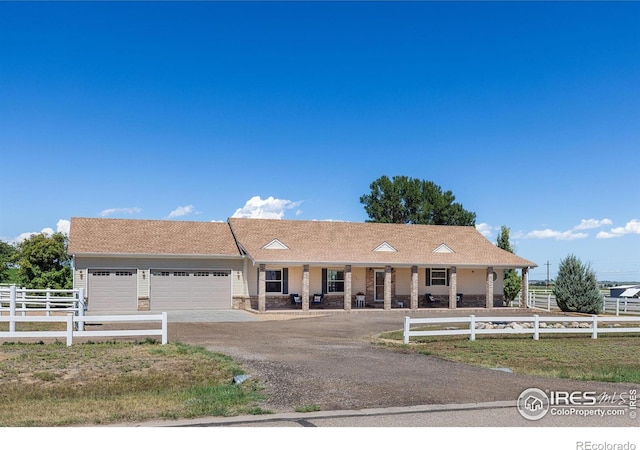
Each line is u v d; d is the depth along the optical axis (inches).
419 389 462.3
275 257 1342.3
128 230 1419.8
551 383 494.9
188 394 441.7
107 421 360.8
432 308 1496.1
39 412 385.4
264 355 645.3
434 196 2257.6
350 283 1378.0
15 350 657.6
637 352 724.7
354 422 359.6
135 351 652.1
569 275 1444.4
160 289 1344.7
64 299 950.4
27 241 1700.3
